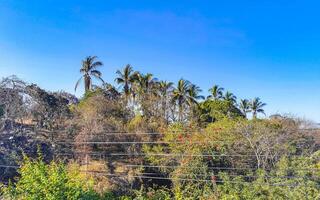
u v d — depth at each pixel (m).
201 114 42.38
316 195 19.05
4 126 24.25
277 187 19.80
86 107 32.38
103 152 26.91
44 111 27.50
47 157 24.69
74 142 26.42
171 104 42.97
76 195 14.45
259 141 24.45
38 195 14.29
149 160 25.91
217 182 22.41
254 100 64.69
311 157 21.45
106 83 46.19
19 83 25.69
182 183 22.62
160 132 29.27
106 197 19.64
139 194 20.70
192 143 24.70
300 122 27.89
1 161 22.12
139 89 43.22
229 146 24.59
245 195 19.95
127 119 35.34
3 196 14.93
